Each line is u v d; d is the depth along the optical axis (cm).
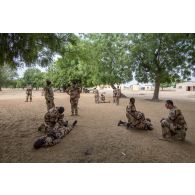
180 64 2652
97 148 711
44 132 895
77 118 1246
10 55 1004
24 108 1684
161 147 730
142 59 2812
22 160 609
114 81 3328
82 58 1581
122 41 3053
